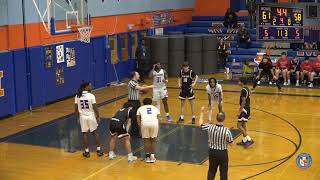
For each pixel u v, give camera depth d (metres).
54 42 19.02
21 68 17.39
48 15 18.38
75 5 19.84
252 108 17.52
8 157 12.34
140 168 11.44
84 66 20.88
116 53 23.14
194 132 14.46
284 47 25.98
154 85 15.36
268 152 12.49
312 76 21.41
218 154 9.37
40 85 18.31
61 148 13.10
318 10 23.78
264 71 21.31
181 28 29.16
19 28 17.27
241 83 12.83
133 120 13.69
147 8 25.45
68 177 10.86
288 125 15.16
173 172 11.13
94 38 21.44
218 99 14.34
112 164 11.76
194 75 15.40
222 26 28.95
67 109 17.95
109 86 22.45
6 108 16.73
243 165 11.50
